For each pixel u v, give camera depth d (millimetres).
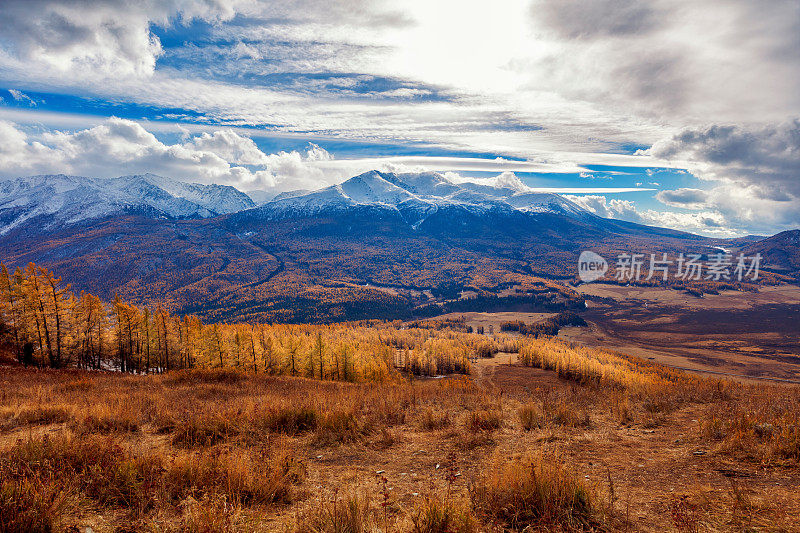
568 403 13500
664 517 4777
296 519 4621
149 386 21562
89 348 51875
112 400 13875
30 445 6496
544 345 141750
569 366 91188
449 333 180375
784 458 6719
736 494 5148
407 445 9016
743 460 6918
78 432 9094
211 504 4789
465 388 19453
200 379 26078
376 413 12031
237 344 52438
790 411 9781
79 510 4934
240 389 21328
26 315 42000
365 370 64438
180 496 5375
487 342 153125
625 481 6227
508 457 7473
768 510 4801
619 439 9086
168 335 60406
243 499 5434
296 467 6621
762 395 14438
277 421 10500
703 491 5594
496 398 14984
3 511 4246
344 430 9898
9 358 42312
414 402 14938
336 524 4449
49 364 44062
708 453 7496
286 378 35375
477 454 8141
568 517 4586
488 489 5441
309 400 13102
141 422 10812
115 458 6160
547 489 5027
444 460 7801
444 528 4348
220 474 5848
